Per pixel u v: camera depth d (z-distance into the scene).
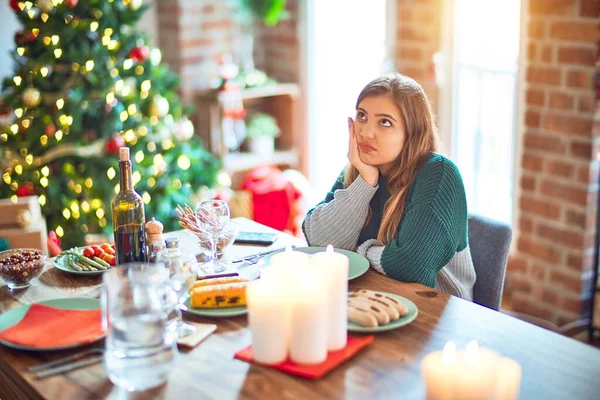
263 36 4.92
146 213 3.72
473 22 3.70
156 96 3.77
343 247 2.18
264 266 2.01
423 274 1.94
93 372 1.51
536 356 1.52
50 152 3.58
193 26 4.47
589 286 3.32
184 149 3.95
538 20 3.22
